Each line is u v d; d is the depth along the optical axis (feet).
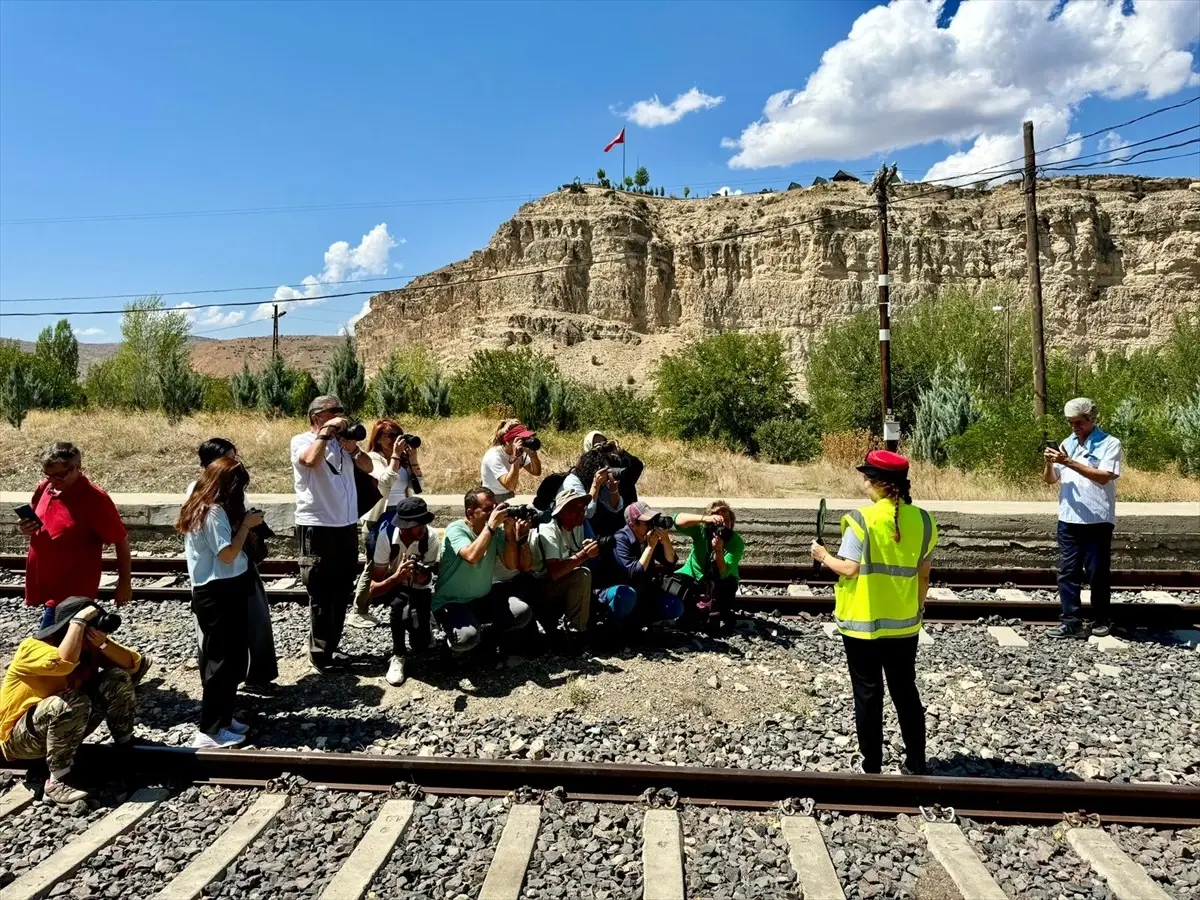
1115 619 24.84
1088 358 267.18
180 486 50.11
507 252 346.54
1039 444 50.47
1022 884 12.09
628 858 12.72
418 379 172.04
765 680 19.97
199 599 16.39
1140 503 33.01
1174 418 67.87
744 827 13.57
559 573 21.03
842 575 15.51
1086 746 16.90
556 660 20.79
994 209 291.99
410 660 21.16
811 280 287.07
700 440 82.38
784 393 98.12
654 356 303.48
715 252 311.68
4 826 13.76
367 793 14.53
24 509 17.76
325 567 19.93
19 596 27.63
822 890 11.80
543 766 14.65
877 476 15.21
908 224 287.89
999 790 14.08
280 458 55.16
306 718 17.85
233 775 15.19
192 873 12.21
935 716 18.22
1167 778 15.46
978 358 109.50
